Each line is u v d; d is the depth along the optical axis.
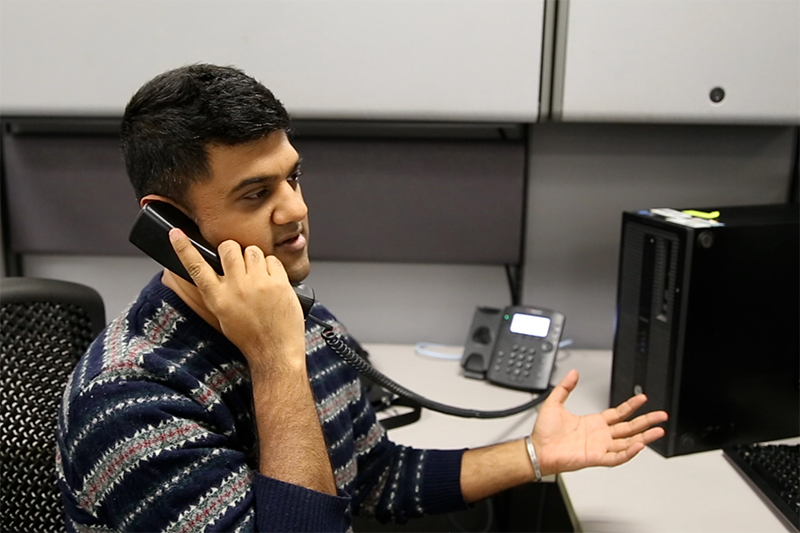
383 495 0.88
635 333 0.99
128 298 1.38
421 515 0.88
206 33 1.01
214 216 0.64
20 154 1.28
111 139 1.26
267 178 0.64
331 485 0.63
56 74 1.03
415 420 1.05
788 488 0.81
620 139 1.28
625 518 0.79
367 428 0.89
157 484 0.59
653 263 0.93
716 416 0.93
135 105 0.64
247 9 1.00
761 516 0.79
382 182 1.28
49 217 1.30
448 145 1.26
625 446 0.83
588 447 0.84
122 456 0.59
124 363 0.62
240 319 0.63
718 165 1.28
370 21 1.01
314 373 0.80
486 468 0.86
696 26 0.99
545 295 1.36
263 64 1.02
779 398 0.96
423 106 1.04
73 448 0.61
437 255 1.31
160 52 1.02
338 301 1.39
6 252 1.34
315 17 1.01
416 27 1.01
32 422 0.79
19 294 0.80
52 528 0.78
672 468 0.90
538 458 0.85
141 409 0.59
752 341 0.92
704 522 0.78
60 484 0.67
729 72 1.01
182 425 0.61
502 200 1.28
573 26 1.00
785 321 0.93
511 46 1.02
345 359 0.83
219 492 0.60
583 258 1.34
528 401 1.11
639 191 1.30
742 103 1.02
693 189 1.30
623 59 1.01
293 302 0.65
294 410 0.62
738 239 0.88
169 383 0.63
